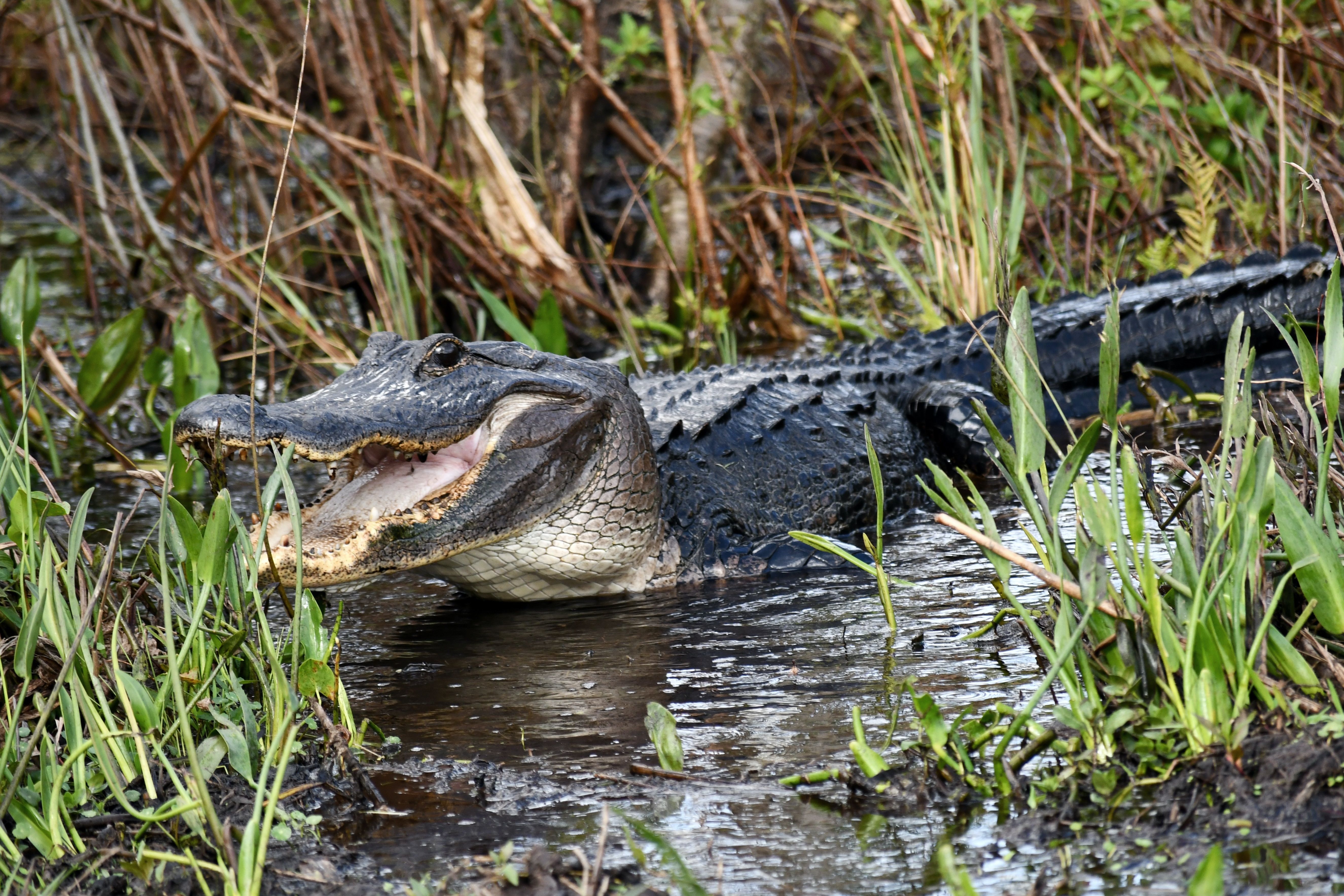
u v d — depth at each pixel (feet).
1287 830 17.51
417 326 64.08
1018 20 57.98
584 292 62.44
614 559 34.09
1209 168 57.21
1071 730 20.93
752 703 24.56
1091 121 67.41
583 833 19.58
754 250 67.05
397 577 37.06
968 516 22.99
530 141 74.69
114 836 19.54
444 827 20.07
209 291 67.77
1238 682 19.31
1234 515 19.84
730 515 37.27
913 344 52.34
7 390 46.88
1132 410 49.06
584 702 25.40
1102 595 20.12
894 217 69.26
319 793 21.29
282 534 29.99
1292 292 49.98
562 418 32.42
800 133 76.74
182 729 20.07
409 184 62.90
